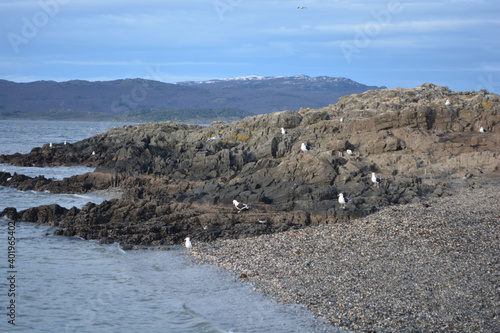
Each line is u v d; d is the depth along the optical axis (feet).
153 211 119.44
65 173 216.54
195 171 174.19
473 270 75.05
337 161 141.90
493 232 93.40
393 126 185.78
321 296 69.31
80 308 69.56
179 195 130.93
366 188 126.31
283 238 98.12
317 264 81.82
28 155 259.80
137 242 102.01
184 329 62.44
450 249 84.58
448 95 233.55
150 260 90.48
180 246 99.19
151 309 68.74
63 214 121.19
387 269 77.30
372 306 64.95
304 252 88.43
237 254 90.79
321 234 98.63
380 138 174.91
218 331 61.00
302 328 60.39
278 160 155.74
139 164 188.55
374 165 147.54
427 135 175.73
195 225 109.70
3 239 104.22
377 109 215.92
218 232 104.73
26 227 114.42
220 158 176.14
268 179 134.82
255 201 120.47
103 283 79.05
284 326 61.21
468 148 168.35
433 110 188.34
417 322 59.98
